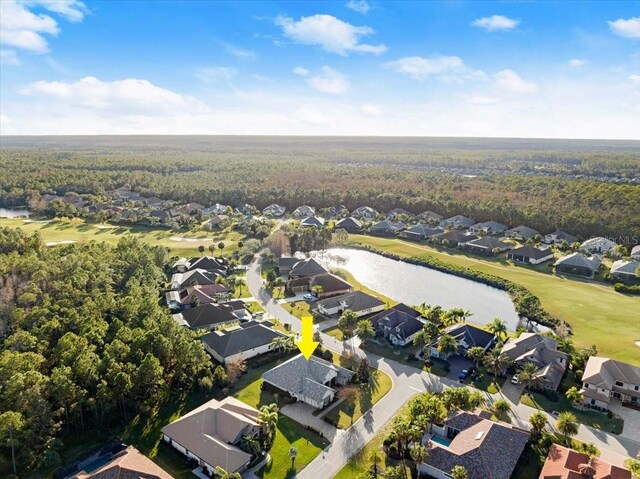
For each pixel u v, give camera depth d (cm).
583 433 7175
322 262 16350
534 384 8331
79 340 8012
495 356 8781
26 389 6450
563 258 16012
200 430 6688
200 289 12650
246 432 6750
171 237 19288
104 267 12294
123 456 6031
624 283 14275
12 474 6031
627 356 9606
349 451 6681
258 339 9688
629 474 5662
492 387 8462
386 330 10519
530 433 6869
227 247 17800
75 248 14188
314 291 13050
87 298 10306
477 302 13162
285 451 6669
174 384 8288
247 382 8594
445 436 7069
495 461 6028
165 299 12488
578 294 13400
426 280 15062
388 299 13175
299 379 8181
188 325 10688
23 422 6028
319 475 6200
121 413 7350
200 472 6291
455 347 9338
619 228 18400
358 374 8544
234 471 6053
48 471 6209
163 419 7444
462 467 5788
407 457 6544
